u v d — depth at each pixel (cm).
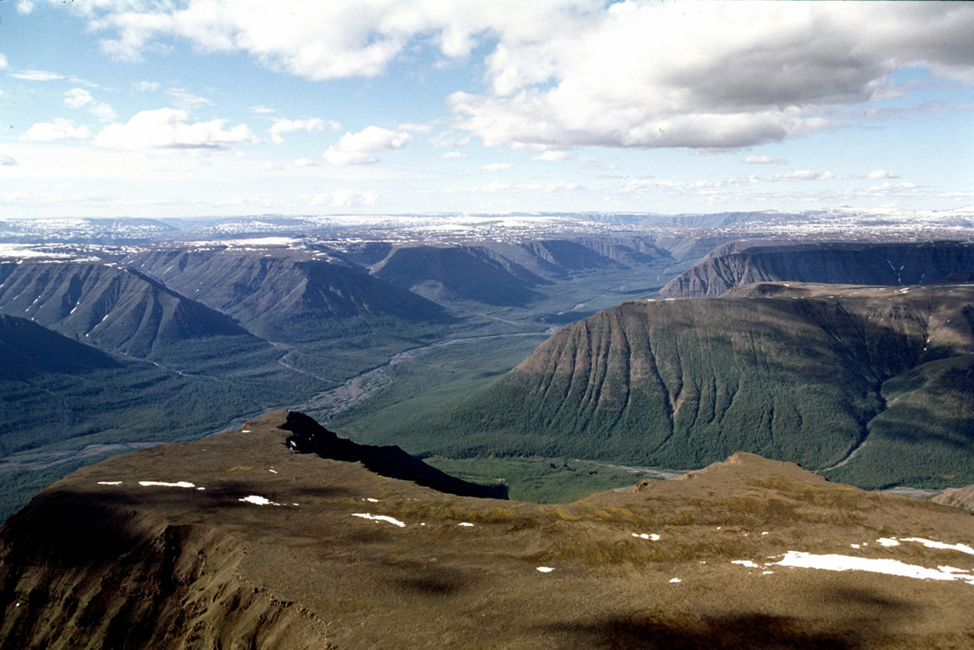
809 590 5803
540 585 6050
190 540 7281
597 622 5144
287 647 5312
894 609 5378
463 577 6250
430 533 7706
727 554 7038
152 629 6500
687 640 4816
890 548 7156
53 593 7256
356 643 4966
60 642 6712
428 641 4909
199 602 6397
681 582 6075
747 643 4775
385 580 6122
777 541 7406
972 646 4675
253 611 5825
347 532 7656
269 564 6475
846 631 4944
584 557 6875
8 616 7194
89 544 7594
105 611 6831
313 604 5641
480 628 5091
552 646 4709
